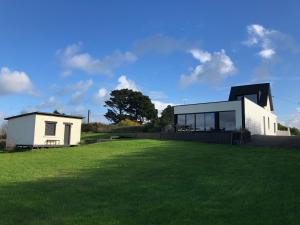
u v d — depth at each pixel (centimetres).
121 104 7006
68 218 786
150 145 2505
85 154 2097
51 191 1077
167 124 4050
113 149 2336
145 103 7019
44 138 3116
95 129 5062
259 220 741
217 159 1730
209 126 3134
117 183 1187
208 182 1169
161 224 731
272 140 2698
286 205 855
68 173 1424
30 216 810
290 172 1297
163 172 1394
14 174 1419
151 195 1003
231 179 1209
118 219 770
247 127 3016
